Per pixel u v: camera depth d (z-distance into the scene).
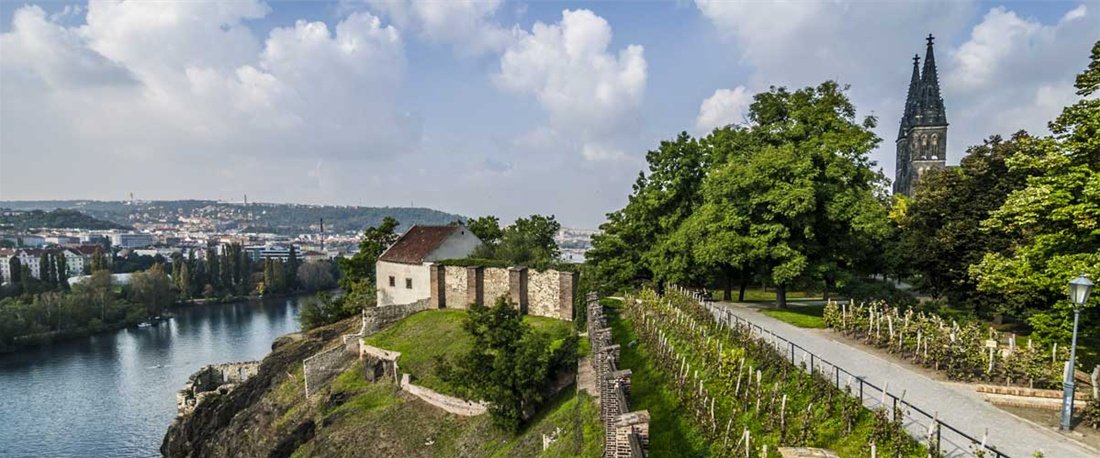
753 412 16.72
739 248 33.53
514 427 28.86
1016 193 22.20
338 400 40.41
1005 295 28.17
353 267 70.88
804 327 29.73
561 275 44.16
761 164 32.81
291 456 37.38
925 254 34.97
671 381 21.06
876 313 25.92
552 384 31.05
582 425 22.92
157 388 70.81
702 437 16.45
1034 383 18.56
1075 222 19.22
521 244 63.69
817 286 35.50
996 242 30.73
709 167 43.53
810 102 38.31
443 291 51.97
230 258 154.12
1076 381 20.22
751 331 23.45
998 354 19.77
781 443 14.67
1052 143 21.44
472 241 60.31
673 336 26.45
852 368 21.09
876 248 36.62
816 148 33.34
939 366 20.83
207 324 115.81
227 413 49.06
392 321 50.00
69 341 98.62
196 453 47.16
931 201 37.22
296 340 57.22
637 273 47.66
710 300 41.69
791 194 31.03
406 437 33.81
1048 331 21.02
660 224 45.34
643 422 14.47
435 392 35.75
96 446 53.84
